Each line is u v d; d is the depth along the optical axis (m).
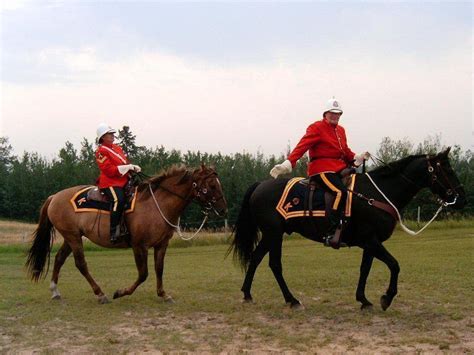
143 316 8.57
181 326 7.92
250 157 48.12
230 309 8.95
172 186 9.52
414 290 10.26
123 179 9.65
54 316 8.60
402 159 8.62
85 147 57.62
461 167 34.97
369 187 8.59
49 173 54.88
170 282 12.05
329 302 9.47
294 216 8.81
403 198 8.60
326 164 8.75
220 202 9.45
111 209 9.42
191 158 48.84
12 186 54.41
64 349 6.82
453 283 10.89
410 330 7.45
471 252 16.95
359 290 8.74
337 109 8.76
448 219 31.41
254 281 11.83
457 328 7.51
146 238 9.46
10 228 39.41
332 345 6.79
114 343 7.05
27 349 6.89
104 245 9.66
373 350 6.53
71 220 9.70
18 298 10.15
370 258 8.72
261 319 8.27
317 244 23.42
